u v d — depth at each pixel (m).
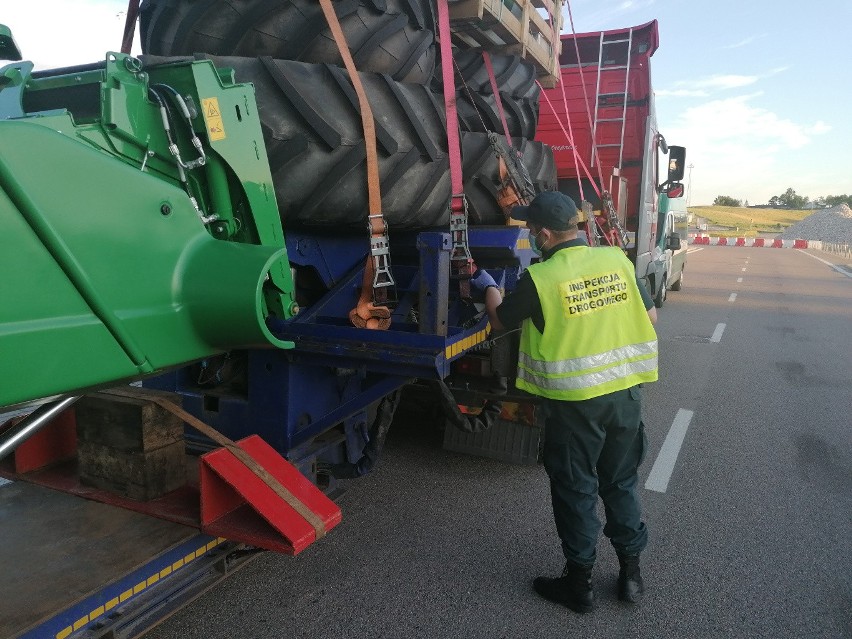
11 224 1.36
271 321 2.77
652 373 2.67
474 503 3.76
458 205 3.05
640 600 2.85
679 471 4.33
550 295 2.57
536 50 4.77
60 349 1.46
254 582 2.92
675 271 13.33
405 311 3.46
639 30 6.71
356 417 3.34
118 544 1.98
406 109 2.88
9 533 2.04
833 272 21.75
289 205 2.58
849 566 3.15
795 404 5.94
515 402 4.05
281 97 2.46
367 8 2.90
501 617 2.71
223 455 2.11
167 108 1.96
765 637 2.61
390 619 2.68
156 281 1.72
